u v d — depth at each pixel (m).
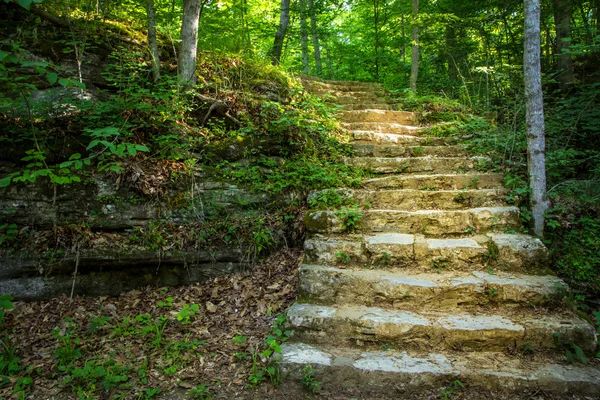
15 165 3.61
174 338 2.88
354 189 4.21
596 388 2.22
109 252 3.49
